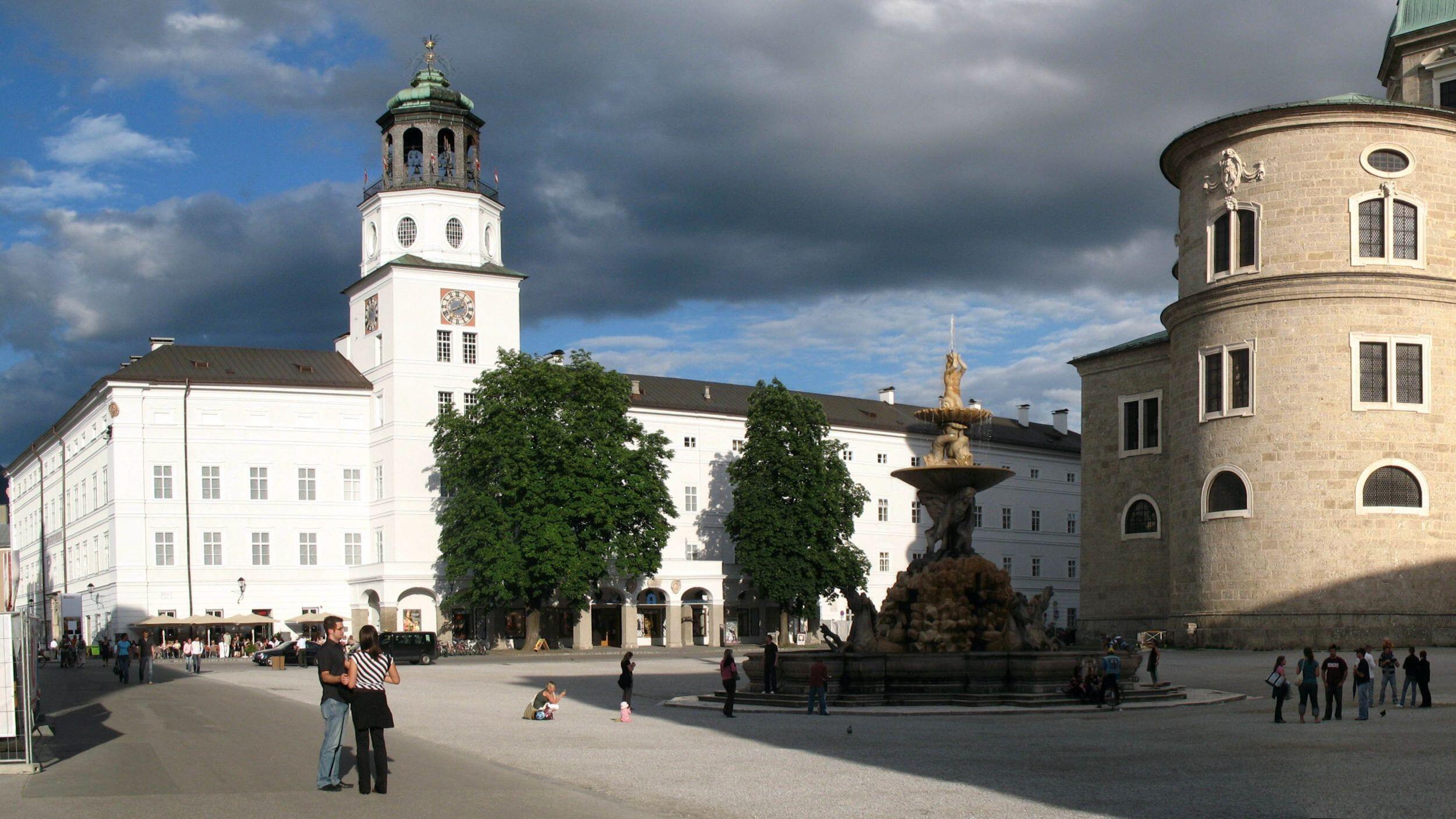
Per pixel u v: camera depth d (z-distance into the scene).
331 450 97.38
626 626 92.94
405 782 20.38
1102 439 75.50
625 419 89.38
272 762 23.16
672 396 111.69
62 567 111.19
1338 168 59.94
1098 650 38.22
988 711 33.38
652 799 18.86
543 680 52.38
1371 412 58.62
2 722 22.05
